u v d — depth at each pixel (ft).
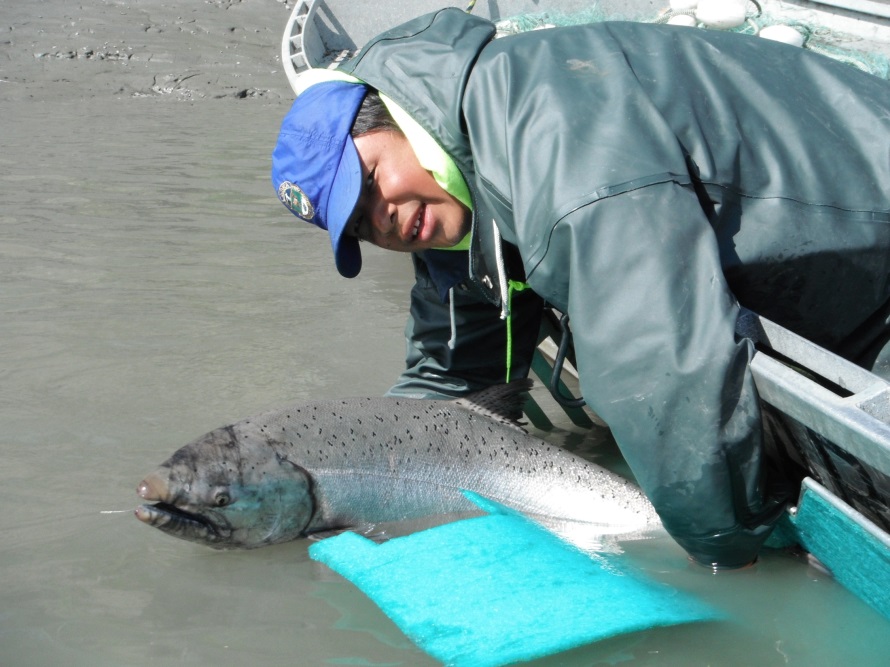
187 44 40.98
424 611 8.21
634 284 7.14
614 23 8.54
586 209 7.20
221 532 9.31
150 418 12.26
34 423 12.05
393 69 8.48
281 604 8.57
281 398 12.94
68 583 8.84
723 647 7.77
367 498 9.93
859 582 8.12
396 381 13.48
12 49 39.06
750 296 7.89
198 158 28.40
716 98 7.96
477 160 7.93
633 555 9.39
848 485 7.55
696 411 7.13
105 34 40.91
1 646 7.89
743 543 7.95
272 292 17.57
